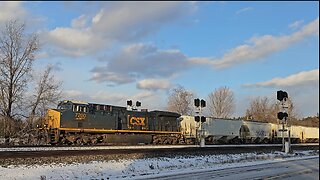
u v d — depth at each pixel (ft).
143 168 73.15
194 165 82.38
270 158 104.32
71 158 72.95
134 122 131.13
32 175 57.57
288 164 88.89
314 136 242.58
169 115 145.79
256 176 64.69
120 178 60.18
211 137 165.89
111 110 124.47
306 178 62.28
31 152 75.41
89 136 114.42
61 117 109.70
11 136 120.57
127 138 124.98
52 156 71.97
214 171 72.28
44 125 112.68
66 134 110.42
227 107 265.95
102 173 64.64
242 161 93.61
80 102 115.34
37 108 133.18
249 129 189.37
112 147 99.14
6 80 129.49
